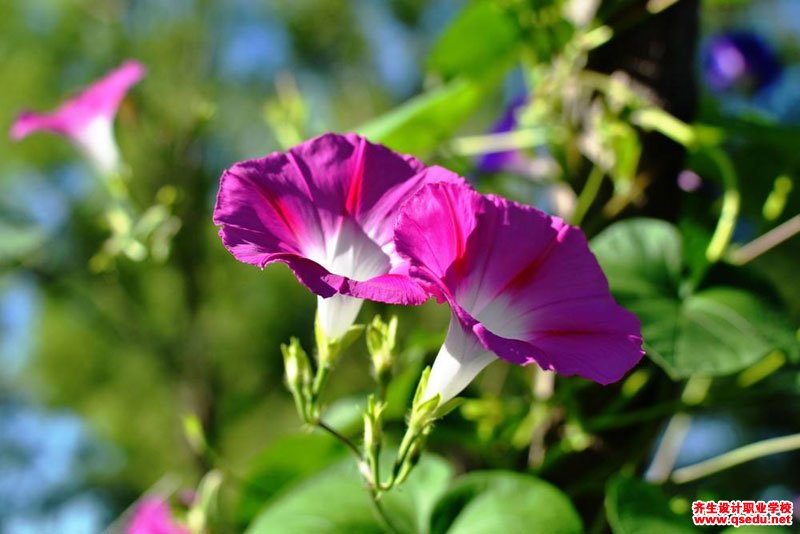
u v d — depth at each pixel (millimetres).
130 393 2262
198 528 471
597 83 452
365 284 296
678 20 441
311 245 333
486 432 469
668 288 427
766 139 494
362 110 2277
